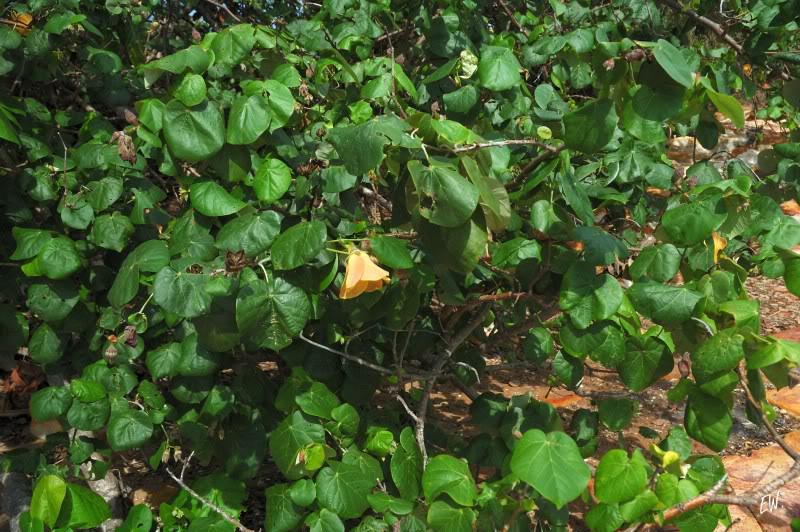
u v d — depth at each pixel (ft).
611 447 12.46
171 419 9.20
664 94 6.20
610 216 10.53
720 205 6.82
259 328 7.16
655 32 11.91
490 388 14.66
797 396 14.26
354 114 8.14
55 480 7.63
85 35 9.92
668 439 8.59
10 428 13.46
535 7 13.32
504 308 9.92
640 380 7.69
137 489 11.35
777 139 22.52
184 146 7.05
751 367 6.07
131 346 8.56
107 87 9.91
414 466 8.24
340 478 7.88
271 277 7.14
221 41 8.71
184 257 7.29
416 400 10.54
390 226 7.90
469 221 6.62
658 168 9.73
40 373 14.23
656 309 7.07
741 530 9.95
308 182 7.96
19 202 9.06
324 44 10.62
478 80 9.80
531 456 6.13
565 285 7.43
